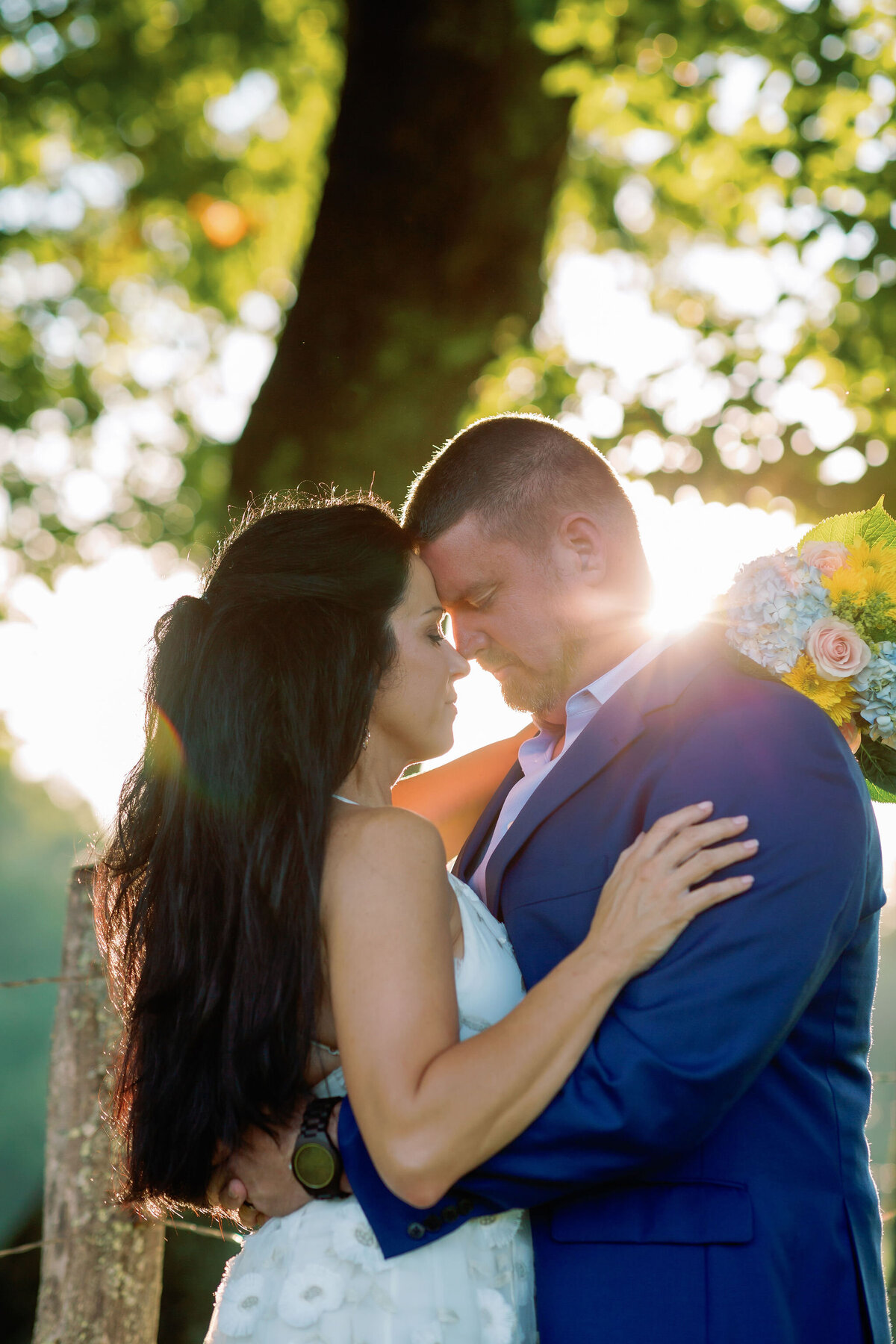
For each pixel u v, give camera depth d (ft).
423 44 15.97
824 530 7.11
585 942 5.74
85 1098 9.00
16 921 81.82
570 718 7.14
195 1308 14.56
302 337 16.21
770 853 5.72
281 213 30.78
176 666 6.30
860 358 22.53
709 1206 5.69
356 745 6.14
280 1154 5.93
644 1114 5.37
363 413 15.89
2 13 25.85
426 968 5.48
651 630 7.11
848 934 5.96
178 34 26.45
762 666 6.46
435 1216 5.51
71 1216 8.95
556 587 7.05
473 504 7.06
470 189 16.12
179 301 32.58
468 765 8.81
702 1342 5.50
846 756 6.11
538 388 23.03
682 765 6.16
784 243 23.24
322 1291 5.62
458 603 7.25
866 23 22.47
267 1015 5.68
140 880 6.38
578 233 28.19
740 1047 5.47
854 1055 6.32
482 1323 5.68
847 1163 6.03
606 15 20.72
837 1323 5.71
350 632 6.25
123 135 28.30
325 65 27.53
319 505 6.92
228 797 5.96
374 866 5.66
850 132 22.98
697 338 23.48
